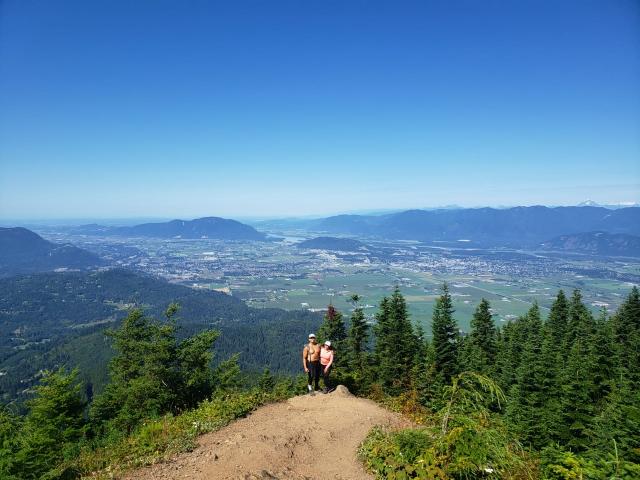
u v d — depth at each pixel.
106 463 8.91
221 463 7.82
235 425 10.70
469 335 38.22
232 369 29.39
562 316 46.56
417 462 6.70
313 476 7.77
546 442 17.41
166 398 23.05
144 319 28.53
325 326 34.59
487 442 6.11
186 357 26.25
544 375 22.31
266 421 11.07
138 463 8.13
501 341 39.38
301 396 14.06
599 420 11.62
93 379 74.12
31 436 13.94
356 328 34.47
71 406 18.16
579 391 19.86
